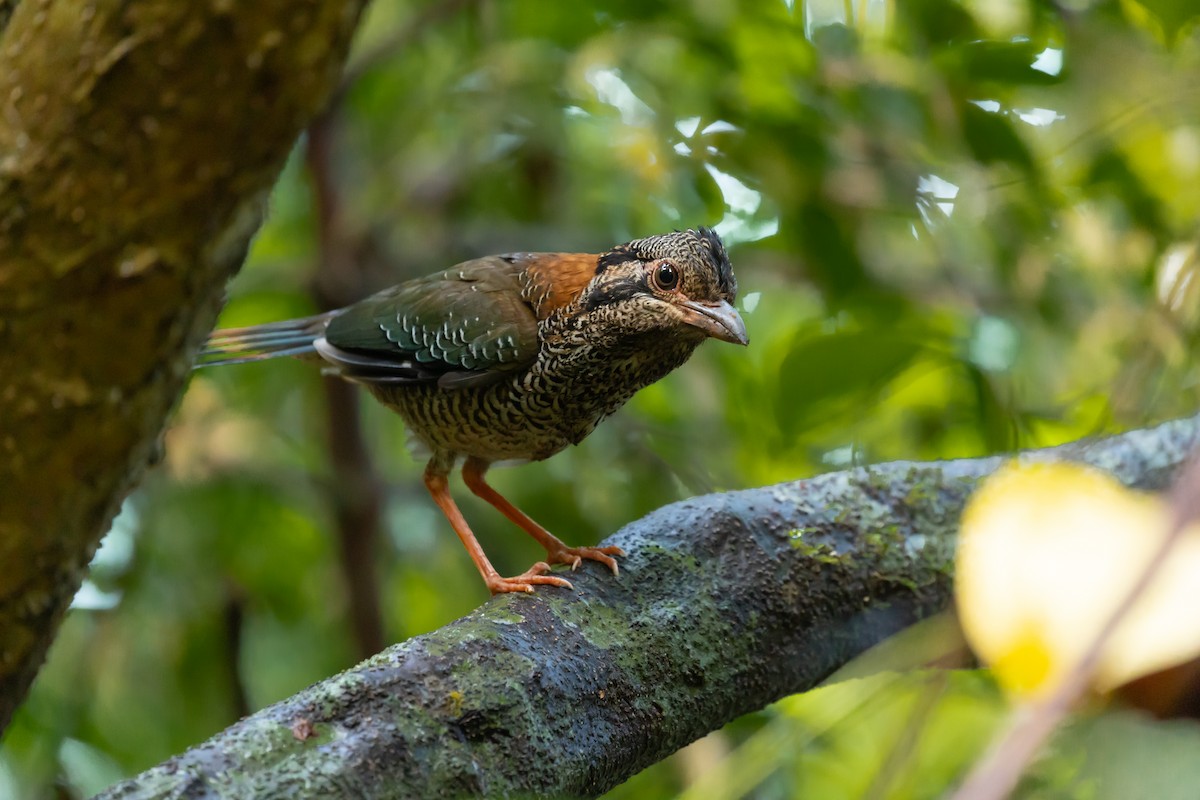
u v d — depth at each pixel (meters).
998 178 11.84
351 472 14.66
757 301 14.80
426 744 6.31
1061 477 3.23
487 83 14.02
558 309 10.07
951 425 12.22
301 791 5.86
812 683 8.53
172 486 13.98
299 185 16.62
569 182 14.89
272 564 14.45
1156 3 9.52
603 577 8.07
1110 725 2.66
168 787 5.64
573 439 10.62
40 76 4.05
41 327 4.39
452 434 10.56
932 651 5.95
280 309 15.24
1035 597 2.72
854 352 9.12
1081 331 12.53
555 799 6.76
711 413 14.77
